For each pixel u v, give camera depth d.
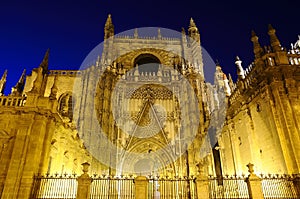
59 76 32.69
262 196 14.93
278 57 19.83
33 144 16.83
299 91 18.75
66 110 30.33
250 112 23.31
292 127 17.33
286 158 17.00
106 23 42.44
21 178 15.70
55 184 17.92
